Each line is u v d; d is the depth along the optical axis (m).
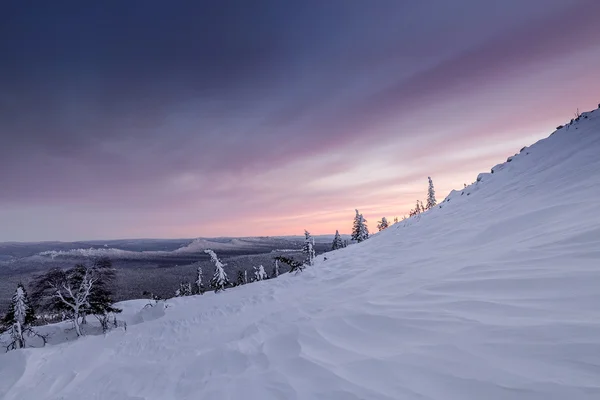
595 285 4.32
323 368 4.62
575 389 2.54
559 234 7.16
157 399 5.75
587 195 9.52
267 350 6.26
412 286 7.68
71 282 22.70
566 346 3.15
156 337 14.40
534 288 4.96
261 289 23.91
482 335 4.02
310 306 9.88
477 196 21.42
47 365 11.57
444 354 3.90
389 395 3.42
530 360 3.15
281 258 31.92
